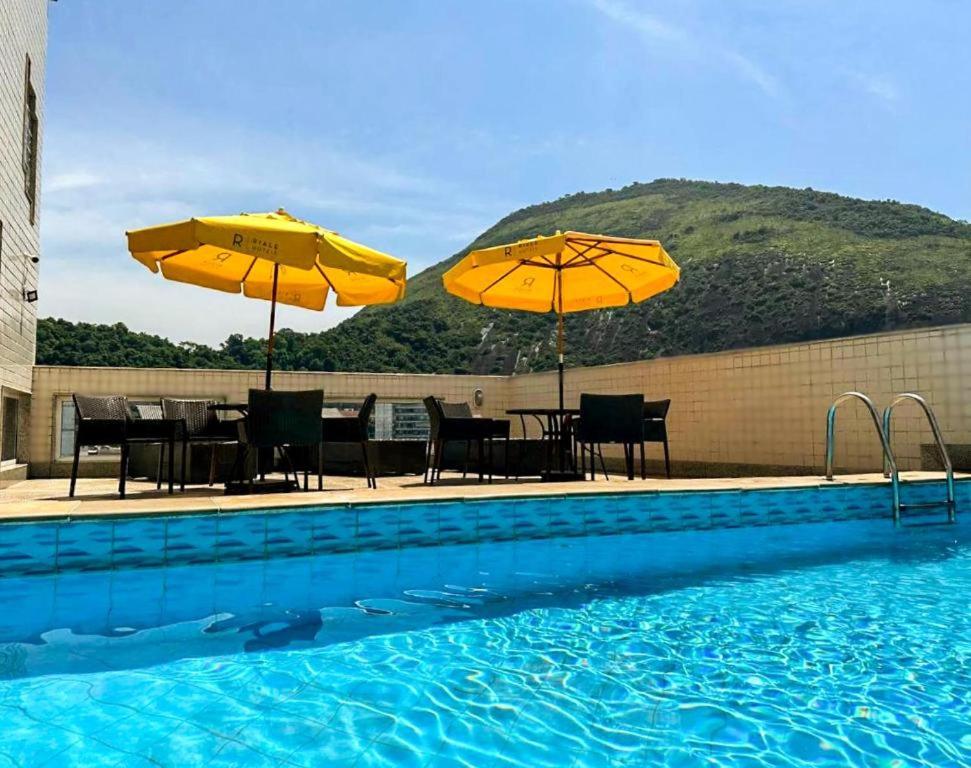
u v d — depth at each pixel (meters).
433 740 1.73
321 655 2.39
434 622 2.80
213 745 1.69
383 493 4.48
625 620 2.84
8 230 6.96
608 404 5.95
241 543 3.70
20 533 3.30
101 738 1.72
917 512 5.23
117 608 2.96
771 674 2.21
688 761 1.63
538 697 2.02
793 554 4.27
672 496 4.79
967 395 5.80
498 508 4.35
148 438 4.87
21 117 7.48
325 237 4.90
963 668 2.26
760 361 7.48
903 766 1.61
